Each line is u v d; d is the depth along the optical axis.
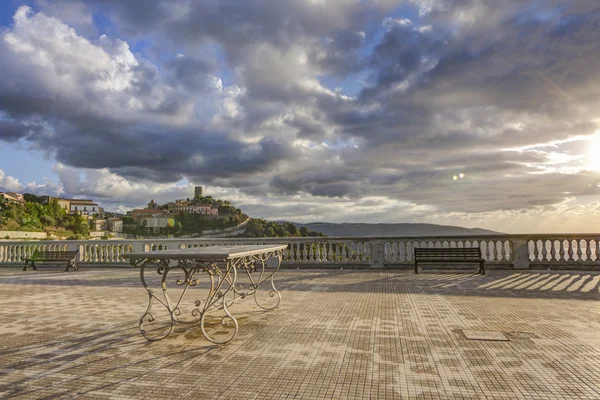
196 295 9.46
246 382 4.00
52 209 143.12
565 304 7.72
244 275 13.58
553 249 13.48
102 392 3.83
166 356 4.87
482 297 8.55
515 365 4.35
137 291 10.26
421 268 14.44
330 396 3.64
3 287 11.21
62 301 8.78
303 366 4.43
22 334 5.97
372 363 4.48
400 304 7.84
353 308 7.52
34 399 3.69
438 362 4.48
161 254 5.39
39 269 17.52
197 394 3.74
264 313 7.19
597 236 13.02
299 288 10.23
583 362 4.41
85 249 18.47
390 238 14.93
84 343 5.47
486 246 13.99
